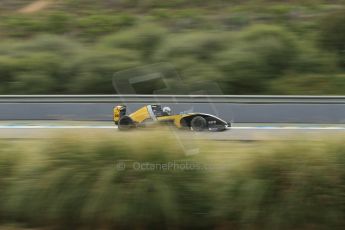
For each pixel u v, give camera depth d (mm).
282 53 32875
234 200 9461
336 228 9320
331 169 9336
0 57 34000
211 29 39469
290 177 9406
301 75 32188
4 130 17078
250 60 31859
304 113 21844
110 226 9664
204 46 33812
